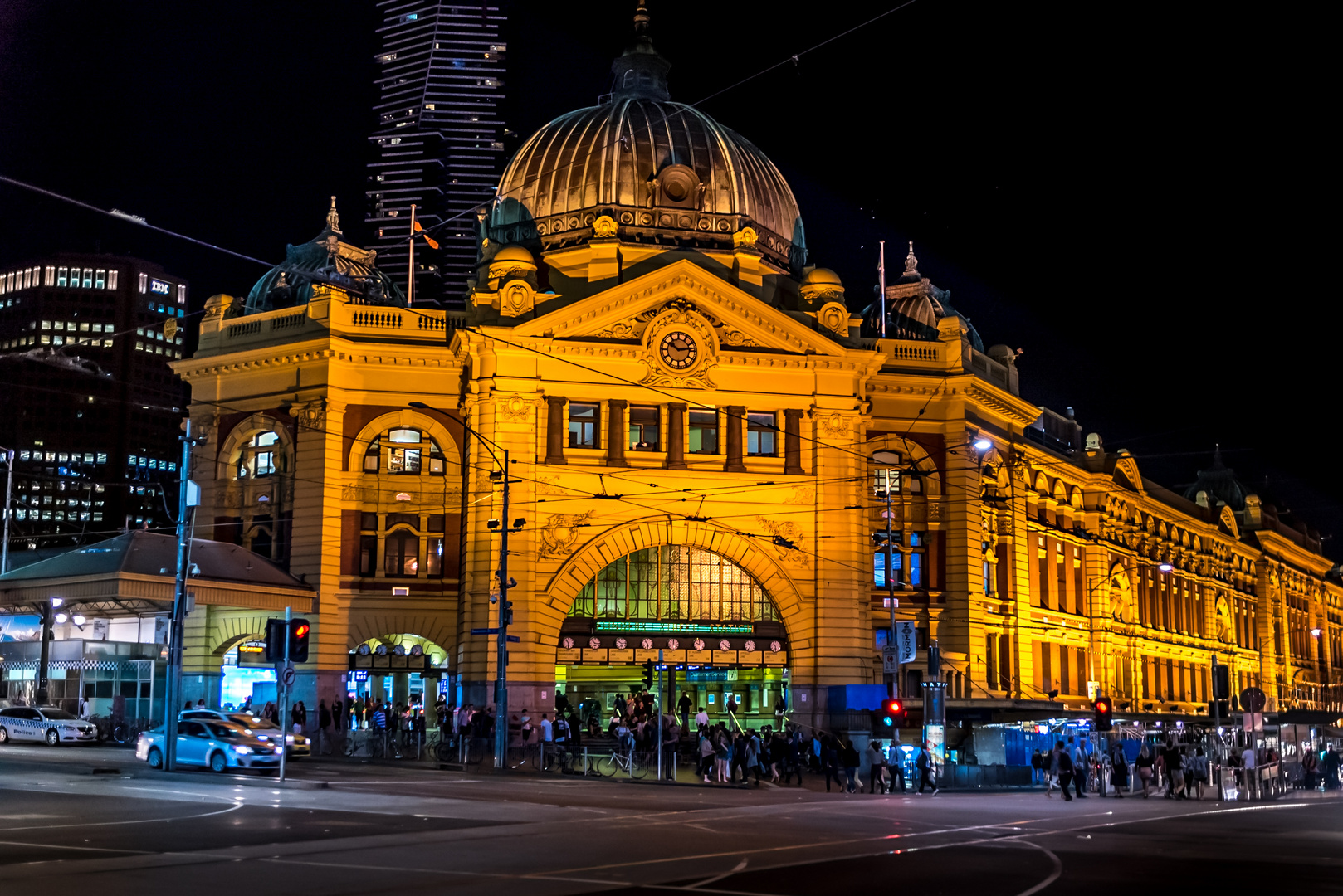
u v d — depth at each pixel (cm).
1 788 3356
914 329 7944
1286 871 2155
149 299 18538
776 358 6209
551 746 4959
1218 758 5022
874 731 5847
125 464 18012
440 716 5566
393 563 6312
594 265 6244
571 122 7019
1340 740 6669
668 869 2047
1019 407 7344
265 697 6250
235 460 6500
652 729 5106
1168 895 1847
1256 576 12281
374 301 7362
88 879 1838
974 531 6825
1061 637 7906
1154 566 9631
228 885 1806
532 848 2311
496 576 5841
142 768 4141
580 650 5916
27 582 5756
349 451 6297
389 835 2462
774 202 7012
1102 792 4959
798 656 6066
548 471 5941
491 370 5994
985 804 3994
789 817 3141
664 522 6034
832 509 6172
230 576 5816
